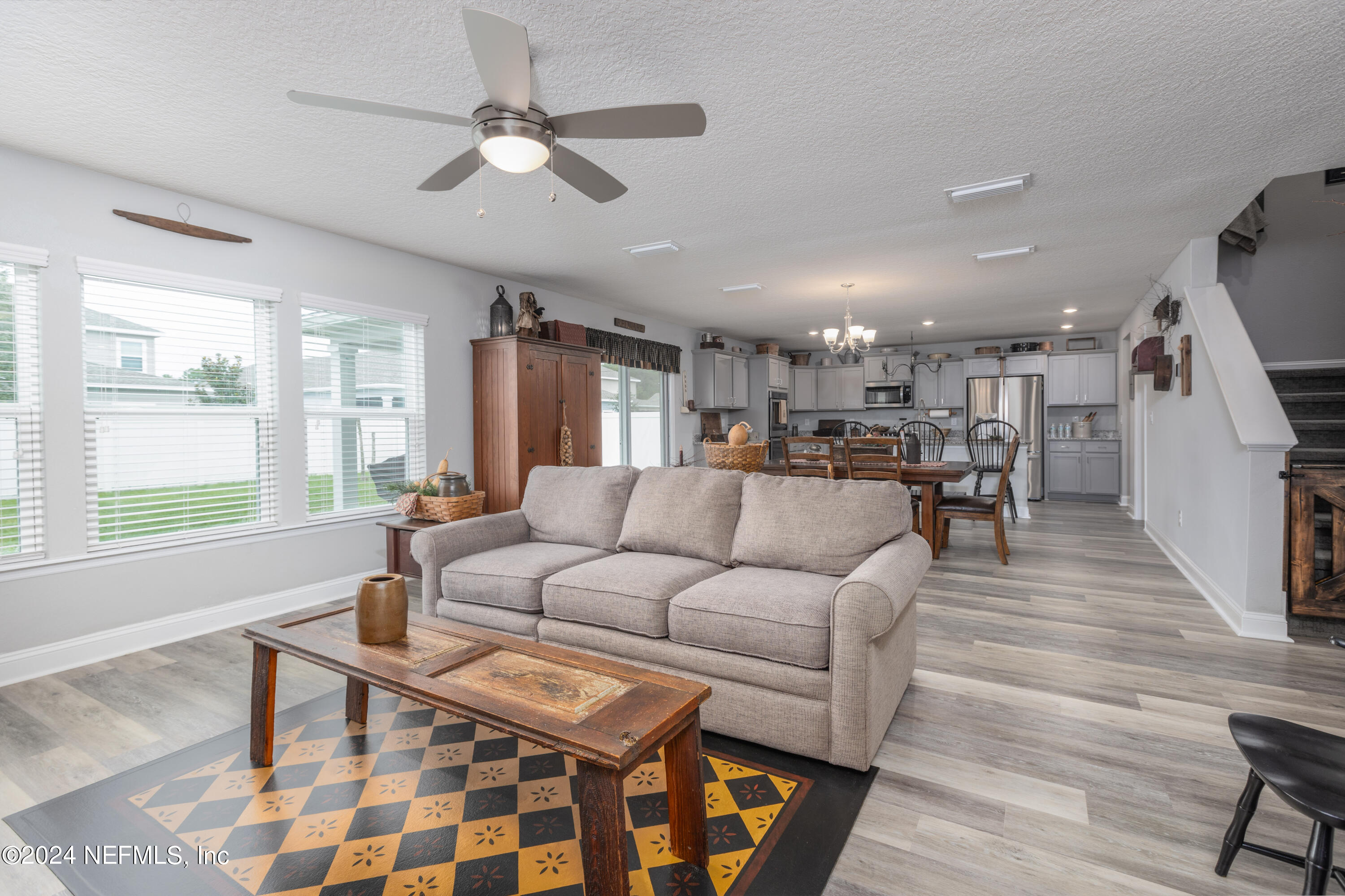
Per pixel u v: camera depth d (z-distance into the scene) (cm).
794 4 178
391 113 175
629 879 146
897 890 145
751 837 164
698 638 217
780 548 252
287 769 198
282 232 366
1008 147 273
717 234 395
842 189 320
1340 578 303
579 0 175
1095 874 150
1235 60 206
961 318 721
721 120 248
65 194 285
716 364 814
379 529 424
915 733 218
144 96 226
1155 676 265
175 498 326
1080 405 828
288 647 187
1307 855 125
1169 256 452
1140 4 179
